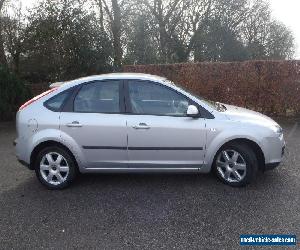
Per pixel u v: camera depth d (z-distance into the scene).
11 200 4.79
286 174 5.34
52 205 4.59
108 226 3.97
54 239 3.74
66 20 14.52
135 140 4.83
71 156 5.06
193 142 4.80
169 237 3.69
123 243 3.61
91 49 14.55
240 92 10.51
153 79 4.98
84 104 5.00
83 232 3.86
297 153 6.46
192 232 3.77
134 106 4.90
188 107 4.73
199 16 21.22
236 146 4.82
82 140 4.91
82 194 4.91
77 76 14.79
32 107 5.11
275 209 4.19
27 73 14.89
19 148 5.13
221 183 5.06
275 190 4.74
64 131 4.93
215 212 4.19
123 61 16.45
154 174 5.55
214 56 22.53
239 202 4.42
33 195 4.95
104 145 4.90
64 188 5.12
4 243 3.70
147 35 19.11
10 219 4.23
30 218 4.23
